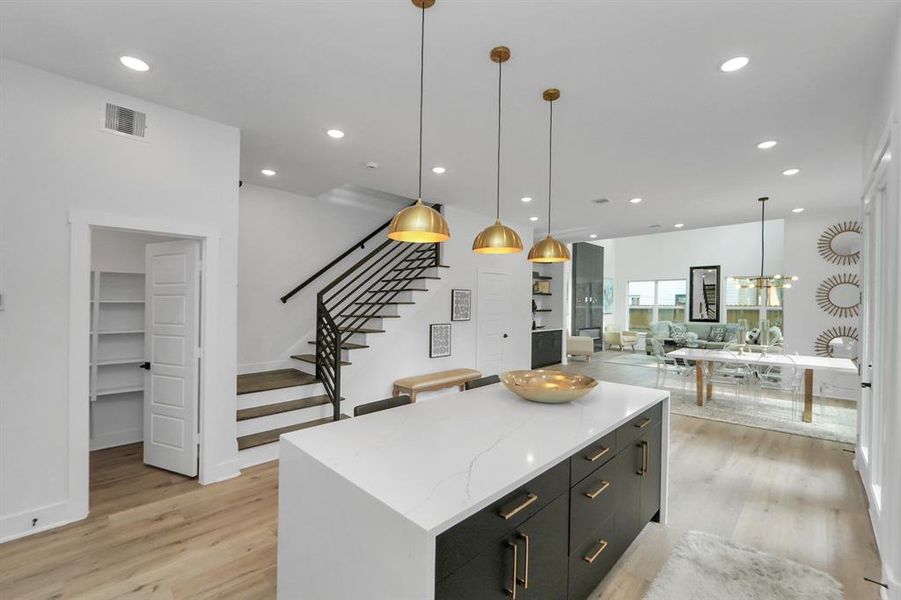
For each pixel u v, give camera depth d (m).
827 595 2.01
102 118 2.65
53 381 2.50
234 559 2.27
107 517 2.66
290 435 1.83
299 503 1.66
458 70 2.41
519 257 7.06
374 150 3.71
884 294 2.41
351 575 1.36
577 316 10.77
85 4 1.89
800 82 2.47
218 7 1.90
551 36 2.08
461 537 1.21
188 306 3.21
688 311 11.77
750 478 3.36
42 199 2.45
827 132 3.17
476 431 1.90
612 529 2.10
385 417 2.13
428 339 5.56
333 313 5.78
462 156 3.81
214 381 3.19
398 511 1.17
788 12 1.87
